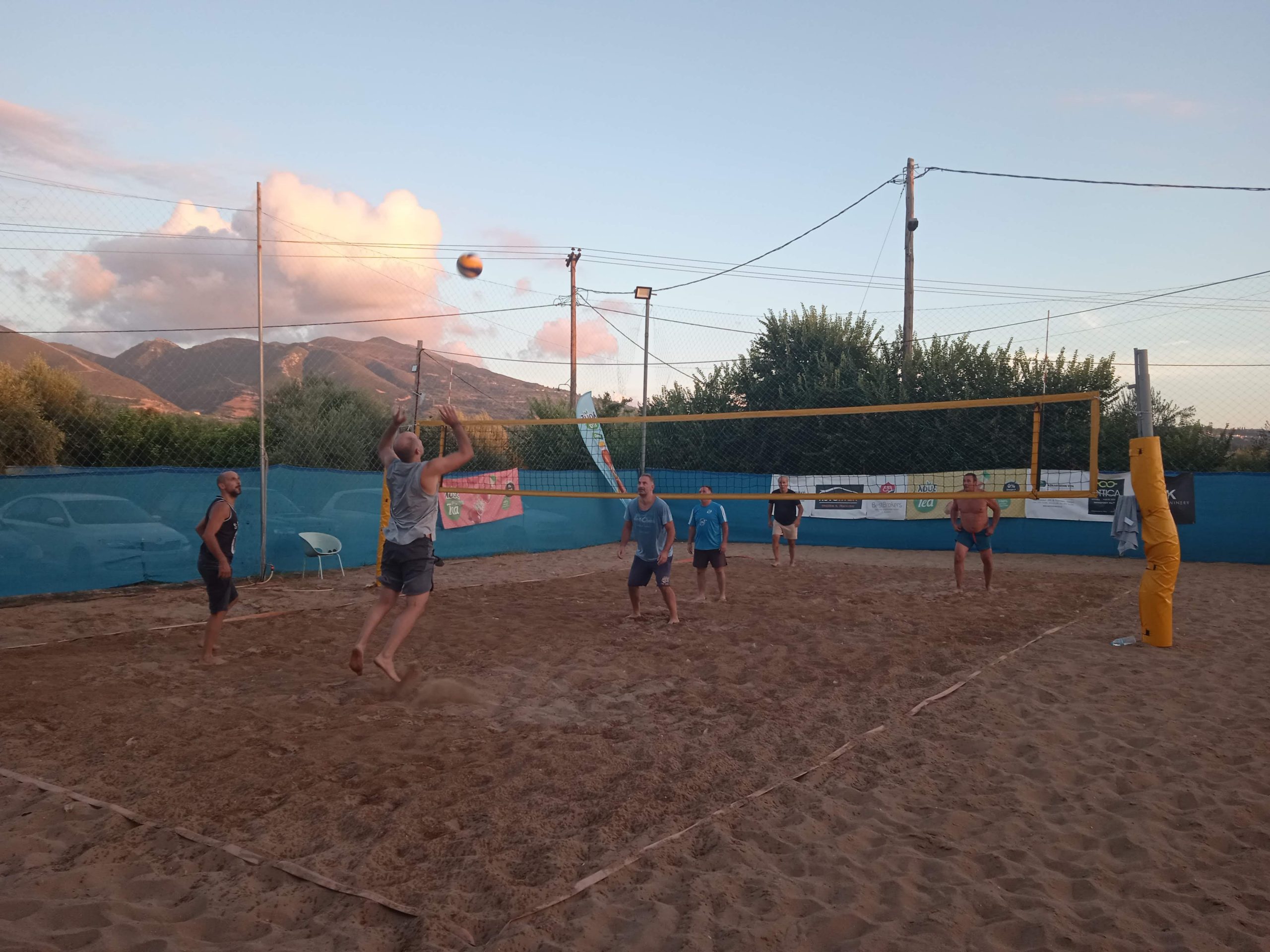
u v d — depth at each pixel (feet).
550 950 8.52
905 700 18.56
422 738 15.21
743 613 29.63
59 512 31.86
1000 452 63.26
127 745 14.55
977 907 9.62
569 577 39.93
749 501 62.34
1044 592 35.12
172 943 8.54
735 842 11.12
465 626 26.66
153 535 34.32
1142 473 24.43
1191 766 14.32
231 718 16.28
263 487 37.37
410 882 9.98
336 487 41.68
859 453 66.49
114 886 9.80
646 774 13.51
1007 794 13.10
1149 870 10.59
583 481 56.95
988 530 35.12
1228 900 9.73
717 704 18.17
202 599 31.58
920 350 67.00
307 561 39.96
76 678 19.11
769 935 8.93
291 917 9.29
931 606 31.17
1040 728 16.46
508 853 10.73
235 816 11.72
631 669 21.16
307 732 15.42
